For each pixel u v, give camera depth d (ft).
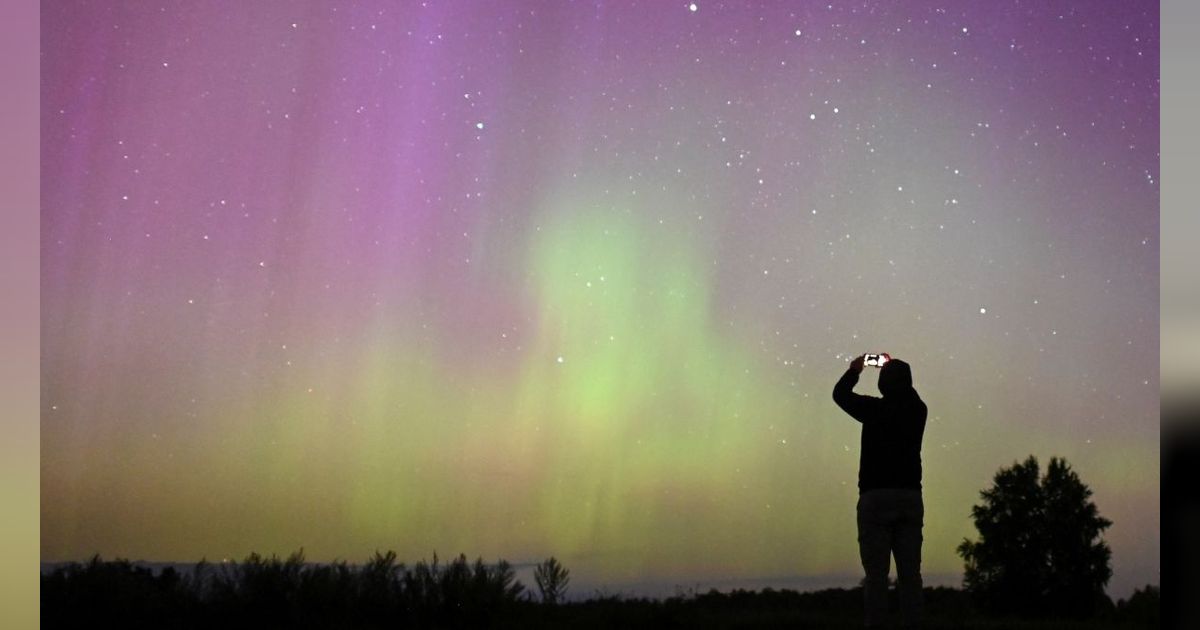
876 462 17.19
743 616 21.86
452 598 22.13
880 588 16.98
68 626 21.48
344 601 22.24
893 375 17.39
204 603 22.25
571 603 23.48
